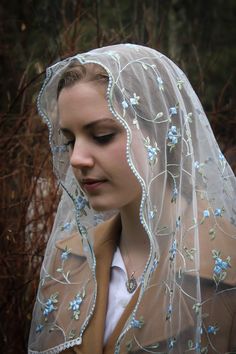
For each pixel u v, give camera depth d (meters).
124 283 2.34
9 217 3.55
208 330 2.21
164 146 2.22
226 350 2.21
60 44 3.93
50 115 2.43
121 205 2.21
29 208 3.58
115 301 2.33
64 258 2.54
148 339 2.20
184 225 2.23
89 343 2.33
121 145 2.17
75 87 2.18
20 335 3.50
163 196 2.21
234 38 7.22
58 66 2.32
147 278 2.17
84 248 2.39
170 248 2.21
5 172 3.62
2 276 3.48
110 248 2.39
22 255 3.49
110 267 2.37
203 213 2.26
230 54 6.89
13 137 3.68
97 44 3.87
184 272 2.20
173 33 5.50
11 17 4.70
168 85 2.26
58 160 2.44
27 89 3.90
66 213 2.61
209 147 2.32
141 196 2.23
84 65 2.21
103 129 2.17
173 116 2.25
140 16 4.52
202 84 4.11
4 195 3.58
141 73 2.21
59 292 2.51
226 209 2.31
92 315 2.34
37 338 2.54
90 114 2.16
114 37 3.99
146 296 2.22
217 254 2.24
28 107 3.75
